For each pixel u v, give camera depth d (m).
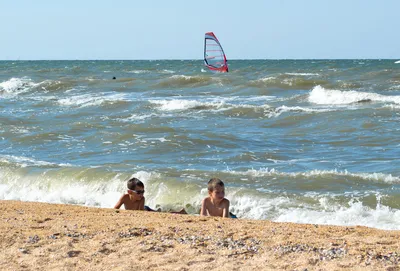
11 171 20.22
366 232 9.52
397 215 14.48
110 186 18.09
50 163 21.61
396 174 19.20
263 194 16.33
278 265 7.50
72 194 18.11
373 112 35.22
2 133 29.94
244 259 7.80
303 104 43.12
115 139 27.20
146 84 62.09
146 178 18.11
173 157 23.11
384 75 65.31
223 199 12.09
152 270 7.43
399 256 7.84
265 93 52.41
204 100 47.00
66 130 30.53
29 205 12.49
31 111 40.50
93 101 44.16
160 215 11.04
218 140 26.86
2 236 9.02
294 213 14.91
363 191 16.66
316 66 123.38
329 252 8.04
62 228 9.59
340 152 24.09
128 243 8.64
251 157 23.16
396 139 26.66
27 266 7.64
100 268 7.54
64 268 7.54
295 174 18.77
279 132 30.20
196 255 8.00
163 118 35.91
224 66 80.25
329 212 14.91
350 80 61.47
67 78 73.62
